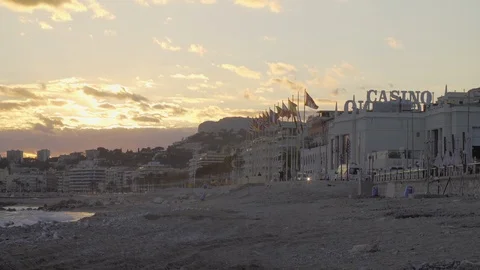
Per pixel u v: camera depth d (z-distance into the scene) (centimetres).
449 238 2555
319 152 17875
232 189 14588
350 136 15412
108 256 2639
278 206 7606
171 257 2578
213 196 13750
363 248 2414
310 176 16588
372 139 14750
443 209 4197
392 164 12612
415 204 5012
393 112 15038
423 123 14700
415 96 15825
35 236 3897
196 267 2239
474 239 2481
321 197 8750
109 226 4772
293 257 2417
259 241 3091
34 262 2494
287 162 18888
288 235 3316
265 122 15700
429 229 2956
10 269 2314
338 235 3080
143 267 2305
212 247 2925
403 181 7775
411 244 2461
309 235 3209
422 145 14600
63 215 9744
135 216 6131
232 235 3556
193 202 11894
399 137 14750
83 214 10175
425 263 1917
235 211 6762
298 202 8281
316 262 2247
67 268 2312
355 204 5934
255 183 14925
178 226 4578
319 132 19362
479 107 13375
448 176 6794
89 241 3425
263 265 2234
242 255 2562
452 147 12888
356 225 3572
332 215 4678
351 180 11250
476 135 13238
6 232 4281
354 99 15725
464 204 4588
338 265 2131
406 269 1902
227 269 2169
